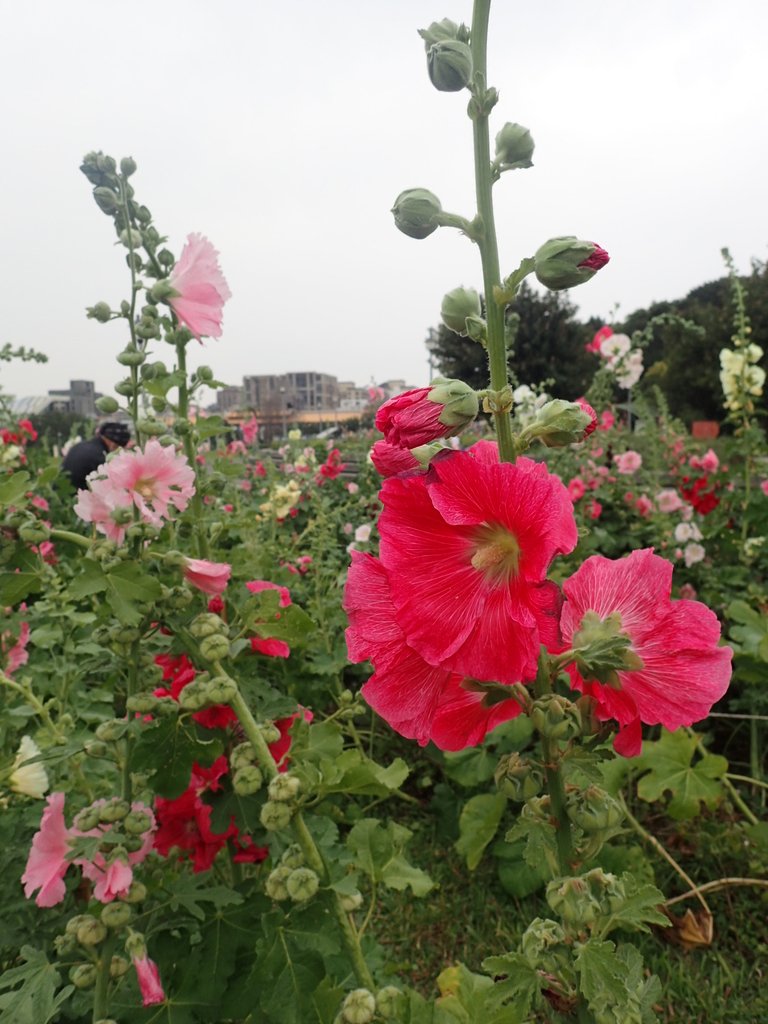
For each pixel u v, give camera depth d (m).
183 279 1.87
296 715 2.01
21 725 2.43
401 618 0.94
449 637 0.94
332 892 1.37
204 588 1.62
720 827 3.19
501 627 0.93
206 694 1.41
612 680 1.03
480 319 1.08
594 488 5.84
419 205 1.07
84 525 4.15
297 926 1.38
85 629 2.82
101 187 1.85
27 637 2.62
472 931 2.87
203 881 1.59
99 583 1.46
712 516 5.50
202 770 1.73
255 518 4.46
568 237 1.03
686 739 3.08
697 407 29.36
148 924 1.61
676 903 2.93
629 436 8.30
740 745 4.14
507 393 1.02
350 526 6.46
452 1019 1.36
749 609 3.55
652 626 1.05
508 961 1.05
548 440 1.06
